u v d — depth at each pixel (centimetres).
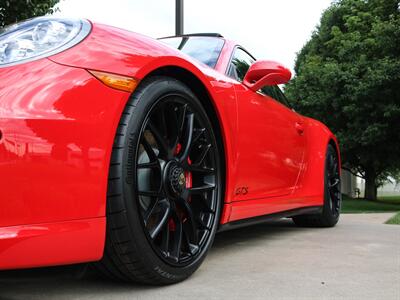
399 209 1120
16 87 135
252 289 172
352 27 1619
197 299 158
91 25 168
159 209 171
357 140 1297
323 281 185
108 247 154
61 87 140
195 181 200
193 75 188
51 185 133
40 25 164
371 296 165
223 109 207
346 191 2562
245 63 280
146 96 164
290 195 287
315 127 350
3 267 127
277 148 264
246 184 227
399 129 1231
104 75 151
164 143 174
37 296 160
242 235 316
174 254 175
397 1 1359
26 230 129
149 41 178
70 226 137
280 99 306
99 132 145
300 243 279
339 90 1395
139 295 162
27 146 129
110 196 149
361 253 246
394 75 1119
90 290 167
